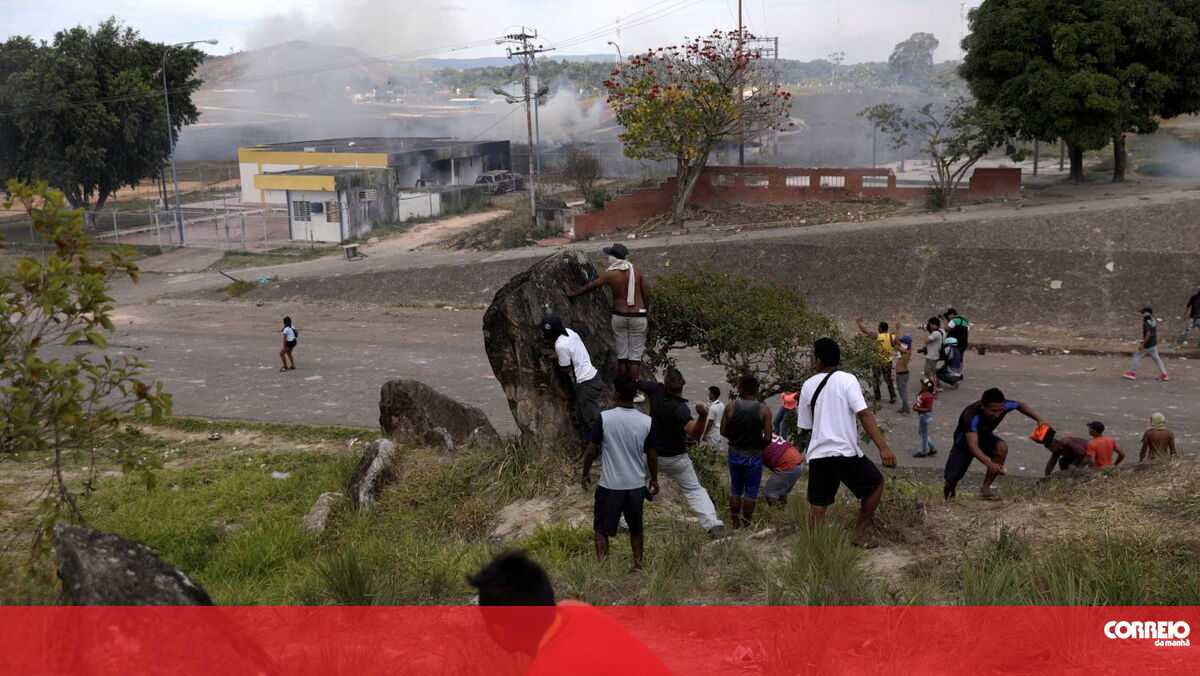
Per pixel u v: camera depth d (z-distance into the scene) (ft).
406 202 165.27
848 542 22.72
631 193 124.88
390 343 86.07
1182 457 28.86
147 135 160.45
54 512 24.95
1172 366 70.44
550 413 37.42
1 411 23.56
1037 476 46.73
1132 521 23.39
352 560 24.90
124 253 25.98
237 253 141.79
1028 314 84.48
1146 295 82.94
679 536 27.22
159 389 26.61
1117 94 103.60
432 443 45.06
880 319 88.43
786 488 29.99
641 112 115.65
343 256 134.31
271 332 92.94
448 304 102.63
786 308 45.50
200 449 57.47
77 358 25.58
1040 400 61.36
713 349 45.73
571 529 29.89
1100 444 37.73
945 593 19.79
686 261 102.06
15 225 158.71
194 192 228.63
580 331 38.37
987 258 91.56
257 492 46.96
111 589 13.37
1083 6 104.68
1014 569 19.58
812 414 23.72
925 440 50.49
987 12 112.06
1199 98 106.73
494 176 200.34
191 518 43.52
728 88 116.06
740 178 124.26
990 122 104.58
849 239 99.35
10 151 156.97
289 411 65.31
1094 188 115.24
